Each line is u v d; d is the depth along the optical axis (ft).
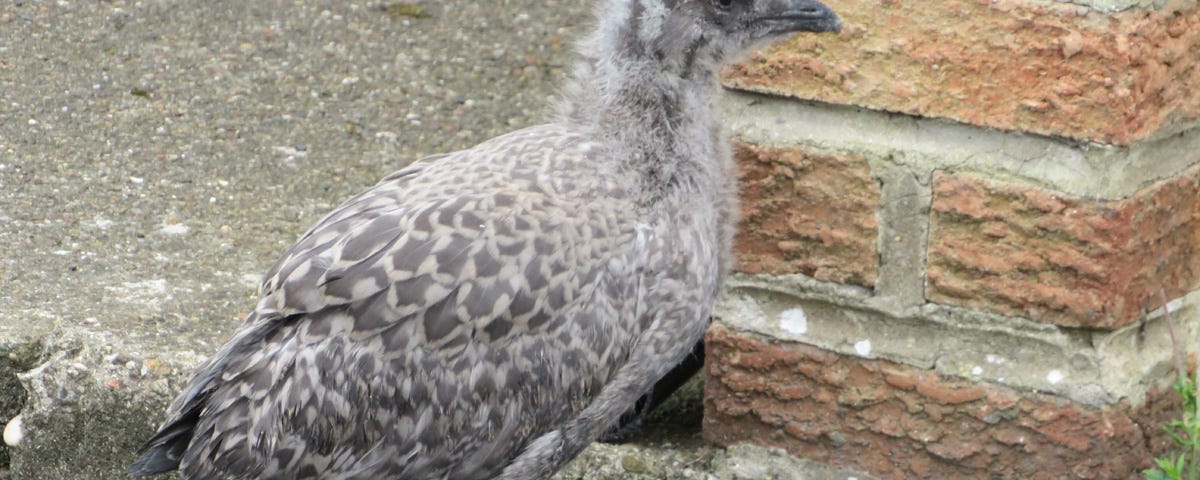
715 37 17.61
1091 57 16.48
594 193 16.94
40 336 20.93
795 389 19.29
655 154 17.37
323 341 16.08
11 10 32.48
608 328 16.75
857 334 18.80
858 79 17.72
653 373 17.49
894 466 18.95
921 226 18.03
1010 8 16.69
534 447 17.15
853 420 19.03
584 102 18.07
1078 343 17.85
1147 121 16.87
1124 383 17.78
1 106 28.73
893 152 17.87
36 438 20.49
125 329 21.11
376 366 16.10
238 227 25.25
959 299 18.10
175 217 25.40
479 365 16.39
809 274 18.80
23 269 23.00
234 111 29.45
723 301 19.43
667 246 17.07
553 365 16.62
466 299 16.22
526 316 16.42
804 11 17.35
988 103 17.15
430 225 16.46
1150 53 16.57
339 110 29.84
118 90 29.84
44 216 24.95
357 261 16.21
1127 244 17.20
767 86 18.22
